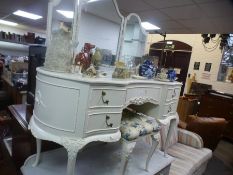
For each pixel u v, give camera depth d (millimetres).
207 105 4414
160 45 5414
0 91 3246
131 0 2178
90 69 1145
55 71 1121
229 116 4121
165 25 3201
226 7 2105
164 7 2338
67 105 1052
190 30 3408
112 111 1192
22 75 2947
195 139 2619
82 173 1384
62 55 1139
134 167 1591
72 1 1345
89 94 1050
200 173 2568
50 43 1184
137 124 1483
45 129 1114
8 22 5387
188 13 2459
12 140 1832
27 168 1329
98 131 1160
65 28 1187
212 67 4965
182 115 4305
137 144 2029
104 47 1718
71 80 1025
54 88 1058
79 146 1077
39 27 5117
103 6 1602
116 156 1686
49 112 1085
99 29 1645
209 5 2113
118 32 1802
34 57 1621
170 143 2514
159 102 1713
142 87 1492
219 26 2887
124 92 1234
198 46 5145
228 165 3125
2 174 1791
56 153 1560
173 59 5527
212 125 2752
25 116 1648
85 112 1060
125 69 1374
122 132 1366
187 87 5328
